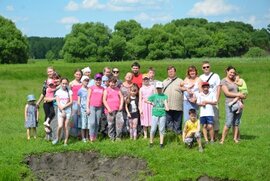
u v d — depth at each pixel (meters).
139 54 118.88
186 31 126.19
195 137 14.26
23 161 13.88
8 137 16.92
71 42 111.94
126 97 15.88
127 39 123.56
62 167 14.06
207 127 14.91
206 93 14.85
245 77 43.34
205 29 139.50
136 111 15.96
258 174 12.03
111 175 13.35
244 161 12.85
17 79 49.59
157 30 118.38
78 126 16.25
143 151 13.97
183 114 16.06
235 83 15.09
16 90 35.88
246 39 131.75
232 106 14.71
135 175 12.98
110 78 16.03
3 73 51.03
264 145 14.71
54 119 16.05
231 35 130.25
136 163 13.55
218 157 13.37
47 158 14.18
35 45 171.88
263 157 13.25
